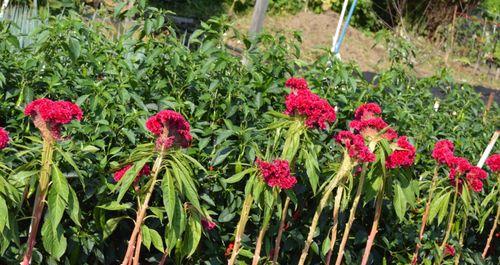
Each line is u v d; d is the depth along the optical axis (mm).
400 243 4875
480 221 5109
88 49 4605
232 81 4594
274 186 3510
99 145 3941
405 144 3996
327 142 4883
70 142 3846
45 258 3832
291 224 4438
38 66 4312
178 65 4656
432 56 15609
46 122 3109
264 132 4438
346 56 13727
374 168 4062
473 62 16141
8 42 4664
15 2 7285
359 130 4004
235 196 4266
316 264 4605
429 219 4492
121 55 4613
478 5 16812
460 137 5891
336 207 3996
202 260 4219
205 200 4188
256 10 7828
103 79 4586
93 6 8102
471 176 4398
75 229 3799
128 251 3434
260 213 4223
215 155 4176
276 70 4801
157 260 4109
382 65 13625
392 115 5316
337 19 15344
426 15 16406
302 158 3986
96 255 3891
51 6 8602
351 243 4730
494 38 16406
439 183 4566
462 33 16516
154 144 3453
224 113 4613
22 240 3824
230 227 4355
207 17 13719
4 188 3020
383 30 6898
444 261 4988
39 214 3195
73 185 3799
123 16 4957
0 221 2930
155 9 4809
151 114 4391
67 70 4441
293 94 3762
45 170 3158
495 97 13836
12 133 4094
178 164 3307
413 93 6035
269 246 4172
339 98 4965
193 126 4418
